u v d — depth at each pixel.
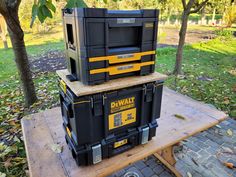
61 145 1.39
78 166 1.19
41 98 3.16
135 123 1.28
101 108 1.10
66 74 1.25
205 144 2.22
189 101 2.07
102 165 1.20
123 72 1.17
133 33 1.13
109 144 1.20
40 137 1.49
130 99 1.19
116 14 1.01
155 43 1.22
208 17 21.56
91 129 1.11
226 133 2.39
